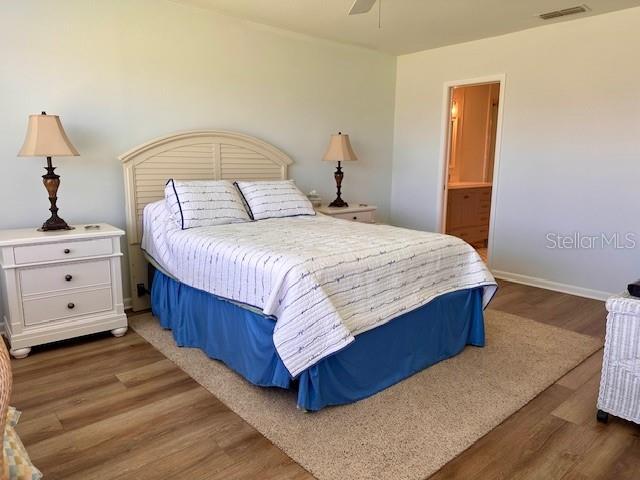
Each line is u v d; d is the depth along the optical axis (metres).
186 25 3.60
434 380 2.51
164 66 3.53
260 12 3.73
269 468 1.77
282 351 2.02
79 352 2.79
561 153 4.09
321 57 4.58
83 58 3.15
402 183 5.49
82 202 3.27
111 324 3.01
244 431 2.00
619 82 3.69
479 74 4.60
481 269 2.91
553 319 3.48
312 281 2.07
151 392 2.32
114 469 1.75
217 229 3.02
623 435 2.00
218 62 3.83
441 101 4.97
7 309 2.71
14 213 3.01
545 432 2.02
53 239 2.70
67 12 3.05
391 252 2.48
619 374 2.00
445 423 2.08
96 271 2.91
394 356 2.48
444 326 2.75
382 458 1.83
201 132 3.72
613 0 3.38
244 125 4.08
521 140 4.34
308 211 3.80
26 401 2.22
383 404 2.25
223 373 2.53
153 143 3.47
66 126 3.14
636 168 3.67
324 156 4.58
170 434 1.97
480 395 2.34
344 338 2.05
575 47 3.90
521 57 4.26
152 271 3.47
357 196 5.23
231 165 3.97
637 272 3.76
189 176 3.72
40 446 1.88
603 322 3.42
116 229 3.01
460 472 1.76
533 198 4.32
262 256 2.27
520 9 3.60
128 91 3.38
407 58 5.25
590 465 1.80
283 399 2.27
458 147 6.61
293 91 4.41
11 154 2.95
